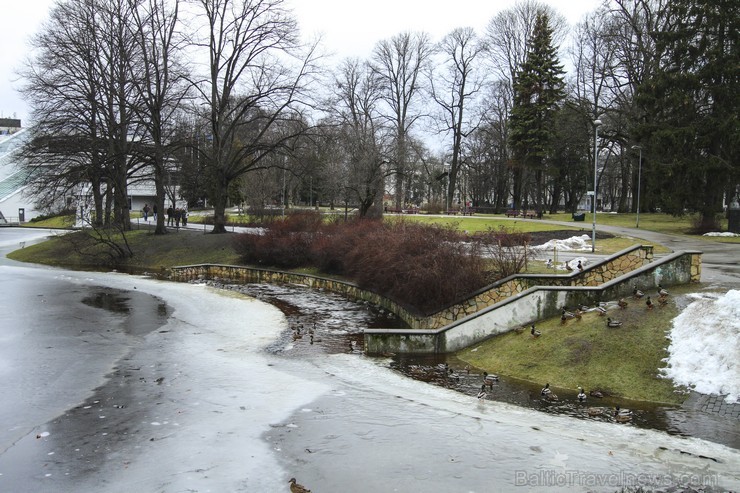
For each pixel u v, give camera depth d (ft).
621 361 36.63
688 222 124.67
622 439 27.53
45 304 71.46
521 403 33.60
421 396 35.37
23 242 148.46
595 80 178.81
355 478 23.62
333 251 91.20
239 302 73.67
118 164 129.49
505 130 205.26
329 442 27.61
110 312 66.13
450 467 24.64
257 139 126.82
